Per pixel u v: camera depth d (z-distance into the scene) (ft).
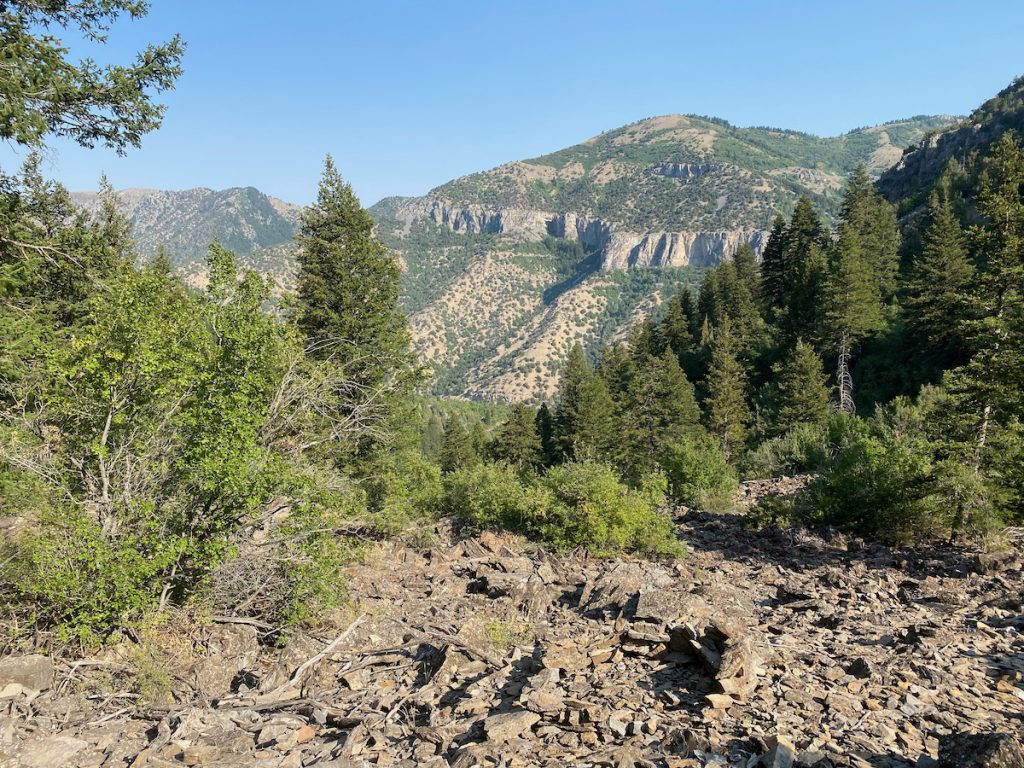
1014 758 11.76
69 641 24.23
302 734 18.54
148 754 16.81
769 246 236.84
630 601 30.60
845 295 159.74
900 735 15.06
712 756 13.97
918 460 50.70
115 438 27.02
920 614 28.86
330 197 73.82
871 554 47.19
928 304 154.51
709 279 263.49
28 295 44.39
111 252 56.80
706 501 76.33
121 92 35.60
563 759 14.82
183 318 29.07
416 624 29.81
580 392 181.88
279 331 35.94
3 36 29.84
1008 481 47.47
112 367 26.22
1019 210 77.30
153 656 23.62
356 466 61.52
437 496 63.26
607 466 52.60
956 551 45.50
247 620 27.17
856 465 55.67
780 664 20.52
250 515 28.32
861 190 229.45
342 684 22.99
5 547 25.96
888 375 163.84
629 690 19.06
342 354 67.62
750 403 189.88
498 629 26.96
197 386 27.91
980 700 17.62
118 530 25.41
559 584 37.91
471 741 16.55
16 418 26.35
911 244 245.45
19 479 25.52
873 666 19.97
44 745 17.46
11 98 29.17
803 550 50.03
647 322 262.67
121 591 23.11
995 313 66.80
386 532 51.75
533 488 52.47
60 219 47.44
